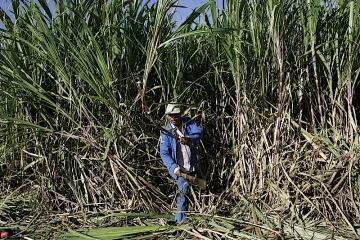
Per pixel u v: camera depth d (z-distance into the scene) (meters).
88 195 5.47
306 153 5.10
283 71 5.15
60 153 5.52
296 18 5.40
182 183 5.03
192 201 5.45
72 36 5.48
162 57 5.79
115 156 5.22
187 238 4.44
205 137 5.93
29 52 5.67
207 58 6.27
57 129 5.57
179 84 5.82
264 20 5.34
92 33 5.51
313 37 5.20
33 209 5.49
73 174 5.52
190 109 5.95
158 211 5.30
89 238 4.44
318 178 4.84
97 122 5.55
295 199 4.85
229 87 6.05
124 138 5.36
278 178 5.04
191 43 6.16
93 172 5.54
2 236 4.75
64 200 5.48
